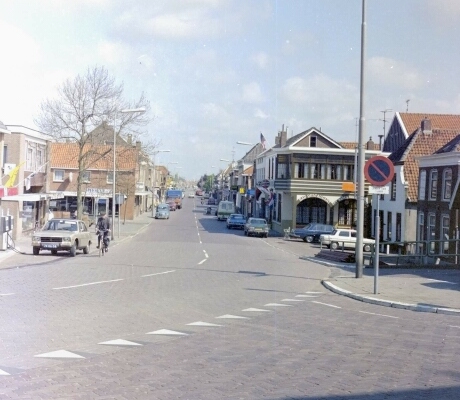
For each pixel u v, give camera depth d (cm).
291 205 5750
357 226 1983
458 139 3566
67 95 4519
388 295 1522
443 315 1263
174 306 1298
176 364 775
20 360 780
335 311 1290
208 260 2683
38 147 4656
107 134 4569
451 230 3325
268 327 1062
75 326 1030
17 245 3234
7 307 1216
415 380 713
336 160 5553
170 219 7869
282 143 7000
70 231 2789
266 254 3269
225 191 14312
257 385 680
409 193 4312
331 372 745
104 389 653
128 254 2967
